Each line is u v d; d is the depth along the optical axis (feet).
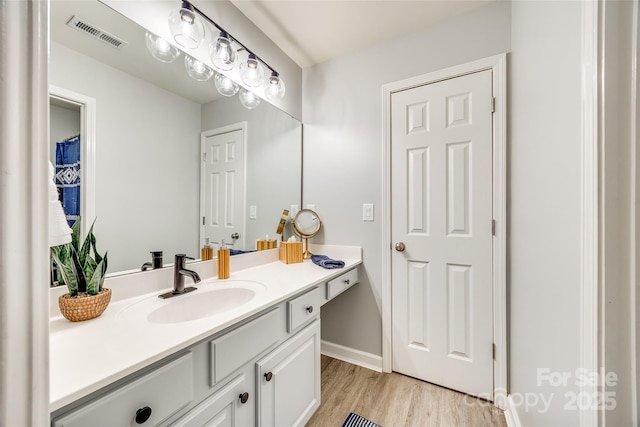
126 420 1.98
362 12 5.13
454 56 5.23
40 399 1.09
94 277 2.90
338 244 6.48
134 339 2.34
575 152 2.17
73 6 3.13
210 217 4.79
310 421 4.45
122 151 3.58
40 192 1.09
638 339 1.64
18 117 1.02
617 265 1.68
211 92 4.75
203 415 2.56
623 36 1.66
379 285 6.02
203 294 3.85
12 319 1.01
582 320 1.91
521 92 4.07
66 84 3.07
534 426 3.36
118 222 3.51
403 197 5.74
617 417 1.68
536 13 3.30
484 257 4.99
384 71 5.96
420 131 5.58
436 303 5.41
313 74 6.91
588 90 1.82
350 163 6.37
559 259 2.51
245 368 3.13
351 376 5.73
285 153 6.52
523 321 3.92
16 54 1.02
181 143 4.32
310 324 4.41
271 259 6.08
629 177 1.66
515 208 4.47
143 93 3.81
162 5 3.94
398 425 4.39
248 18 5.32
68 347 2.20
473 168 5.08
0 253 0.99
